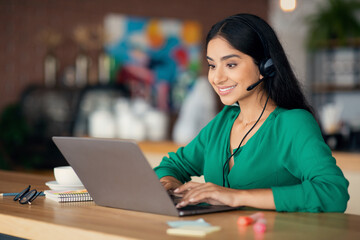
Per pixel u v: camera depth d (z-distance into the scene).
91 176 1.72
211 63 1.93
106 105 6.53
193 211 1.56
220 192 1.62
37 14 7.10
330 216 1.56
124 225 1.42
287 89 1.95
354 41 7.40
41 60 7.13
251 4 8.64
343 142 5.04
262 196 1.62
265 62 1.90
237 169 1.91
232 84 1.89
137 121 5.10
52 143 6.44
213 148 2.05
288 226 1.41
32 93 6.65
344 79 7.52
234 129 2.04
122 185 1.64
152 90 7.87
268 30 1.91
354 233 1.32
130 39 7.71
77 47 7.32
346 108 7.88
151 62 7.87
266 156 1.87
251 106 1.97
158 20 7.93
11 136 6.41
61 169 2.02
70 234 1.40
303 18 7.98
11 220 1.58
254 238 1.26
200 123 5.43
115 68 7.58
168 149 4.28
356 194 3.21
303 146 1.78
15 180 2.48
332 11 7.60
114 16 7.59
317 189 1.63
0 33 6.90
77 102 6.52
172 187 1.96
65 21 7.25
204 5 8.28
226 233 1.31
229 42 1.86
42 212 1.64
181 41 8.10
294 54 8.30
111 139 1.54
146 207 1.61
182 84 8.10
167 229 1.36
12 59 6.97
